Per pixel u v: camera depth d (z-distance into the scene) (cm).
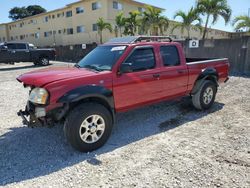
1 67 1728
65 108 344
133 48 425
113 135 438
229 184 284
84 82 361
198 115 549
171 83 489
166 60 483
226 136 425
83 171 317
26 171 318
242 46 1225
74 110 352
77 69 420
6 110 607
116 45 450
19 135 438
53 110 345
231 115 545
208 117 534
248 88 845
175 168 321
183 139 415
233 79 1043
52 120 353
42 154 365
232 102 659
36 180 297
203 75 557
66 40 3356
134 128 472
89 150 371
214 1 1611
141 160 344
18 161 344
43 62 1841
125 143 403
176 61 504
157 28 2288
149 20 2184
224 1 1608
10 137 430
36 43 4000
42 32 3828
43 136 432
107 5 2689
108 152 371
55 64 1997
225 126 476
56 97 336
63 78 353
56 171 318
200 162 335
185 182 289
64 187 283
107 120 385
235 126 475
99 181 295
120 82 399
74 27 3191
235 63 1269
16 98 742
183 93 530
